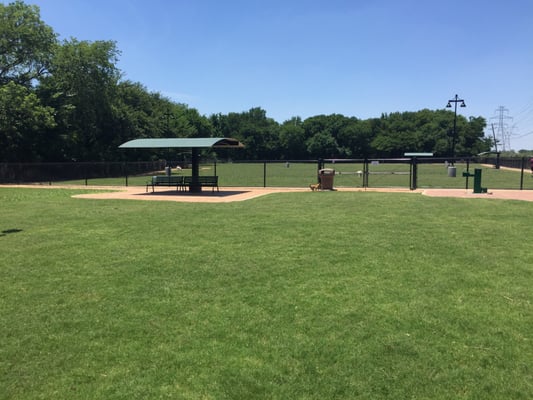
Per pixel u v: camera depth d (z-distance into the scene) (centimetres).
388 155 12412
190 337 457
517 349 421
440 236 927
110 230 1054
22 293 598
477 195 1875
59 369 397
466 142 11900
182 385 369
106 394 358
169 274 678
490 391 356
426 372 384
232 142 2225
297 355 416
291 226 1071
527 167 5844
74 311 532
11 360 414
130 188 2731
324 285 612
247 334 462
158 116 6844
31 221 1205
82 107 4525
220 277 659
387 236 930
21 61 4122
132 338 457
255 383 371
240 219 1207
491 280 625
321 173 2366
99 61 4512
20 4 4072
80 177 4325
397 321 488
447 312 510
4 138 3947
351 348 428
